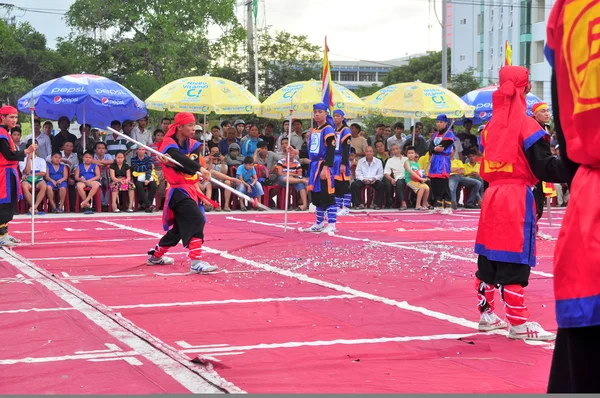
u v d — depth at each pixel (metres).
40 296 7.63
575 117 2.76
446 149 17.80
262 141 18.92
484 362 5.39
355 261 10.08
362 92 55.84
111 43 37.59
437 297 7.79
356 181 19.09
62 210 17.03
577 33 2.75
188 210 9.12
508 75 5.93
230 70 36.91
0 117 11.00
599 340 2.78
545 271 9.42
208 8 36.81
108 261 10.08
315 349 5.73
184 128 8.98
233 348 5.76
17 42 42.00
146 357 5.43
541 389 4.70
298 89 19.45
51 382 4.83
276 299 7.64
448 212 17.86
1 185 11.05
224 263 9.91
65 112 20.05
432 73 53.59
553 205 20.64
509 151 5.88
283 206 18.81
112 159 17.41
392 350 5.71
